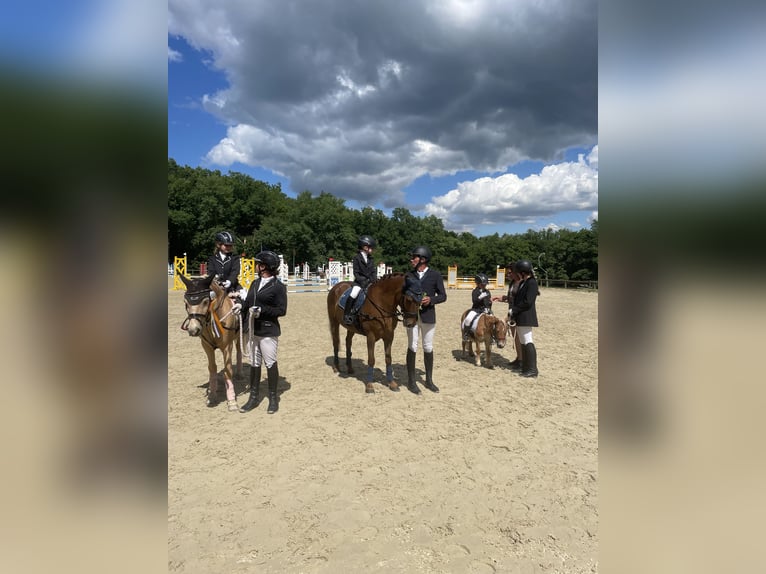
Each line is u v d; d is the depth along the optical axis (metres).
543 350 8.66
